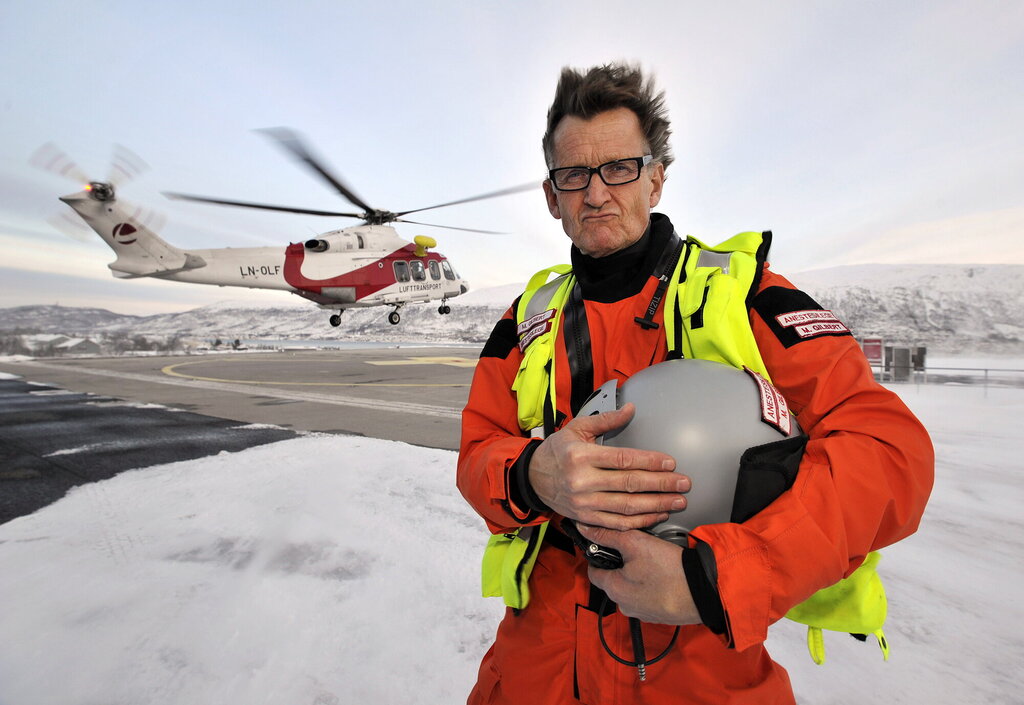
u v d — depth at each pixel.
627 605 0.63
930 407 7.75
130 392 11.77
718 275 0.86
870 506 0.60
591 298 0.97
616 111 0.93
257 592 2.50
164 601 2.43
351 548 2.99
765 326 0.79
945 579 2.55
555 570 0.91
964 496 3.71
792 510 0.60
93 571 2.75
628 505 0.63
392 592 2.49
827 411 0.71
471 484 0.89
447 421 7.72
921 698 1.74
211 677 1.91
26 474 4.71
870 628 0.73
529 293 1.20
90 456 5.38
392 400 10.23
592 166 0.93
